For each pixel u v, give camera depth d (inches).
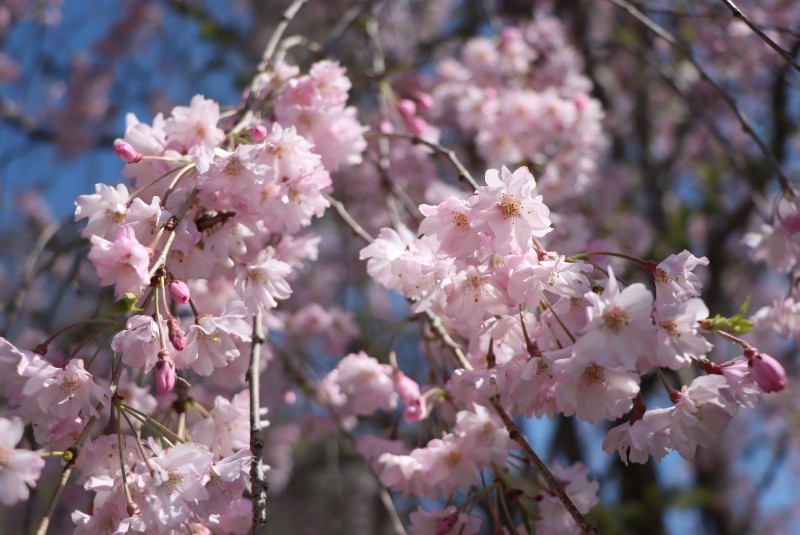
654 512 231.1
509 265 82.6
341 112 114.5
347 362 121.6
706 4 215.9
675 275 85.9
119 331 81.4
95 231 88.0
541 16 224.2
